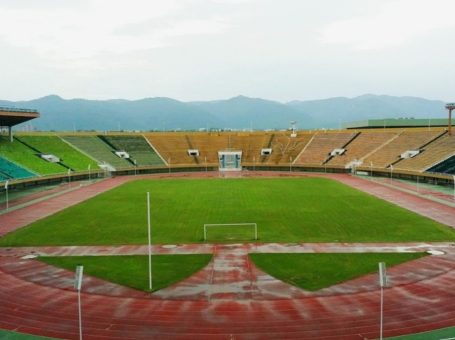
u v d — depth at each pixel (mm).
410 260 35531
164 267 34562
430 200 65938
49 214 57938
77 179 104062
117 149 128125
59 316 25797
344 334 23141
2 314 26188
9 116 89562
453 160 90375
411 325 24016
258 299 27953
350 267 33906
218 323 24625
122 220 53031
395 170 98875
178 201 67125
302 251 38469
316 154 125812
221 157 128875
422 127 124125
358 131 130875
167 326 24344
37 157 102625
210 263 35469
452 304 26750
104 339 22938
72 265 35406
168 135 143000
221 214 55844
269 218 52906
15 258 37562
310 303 27203
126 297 28562
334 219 51969
